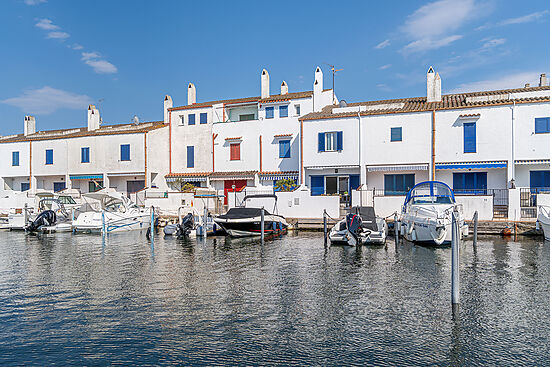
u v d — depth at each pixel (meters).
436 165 29.84
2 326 9.60
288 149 37.25
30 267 16.23
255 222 24.97
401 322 9.68
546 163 27.45
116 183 43.16
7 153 47.03
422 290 12.30
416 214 21.66
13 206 39.38
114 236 26.89
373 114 31.28
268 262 16.88
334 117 32.47
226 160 40.06
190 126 41.94
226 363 7.71
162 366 7.62
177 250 20.42
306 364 7.66
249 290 12.49
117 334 9.07
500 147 28.39
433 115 29.84
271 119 37.97
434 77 32.78
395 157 30.83
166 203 34.56
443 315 10.12
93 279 14.07
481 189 29.73
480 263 16.09
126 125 48.25
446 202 22.78
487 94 32.44
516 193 25.23
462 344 8.47
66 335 9.05
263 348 8.33
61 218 31.50
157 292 12.34
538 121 27.67
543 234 22.61
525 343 8.50
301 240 23.92
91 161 42.75
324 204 29.41
